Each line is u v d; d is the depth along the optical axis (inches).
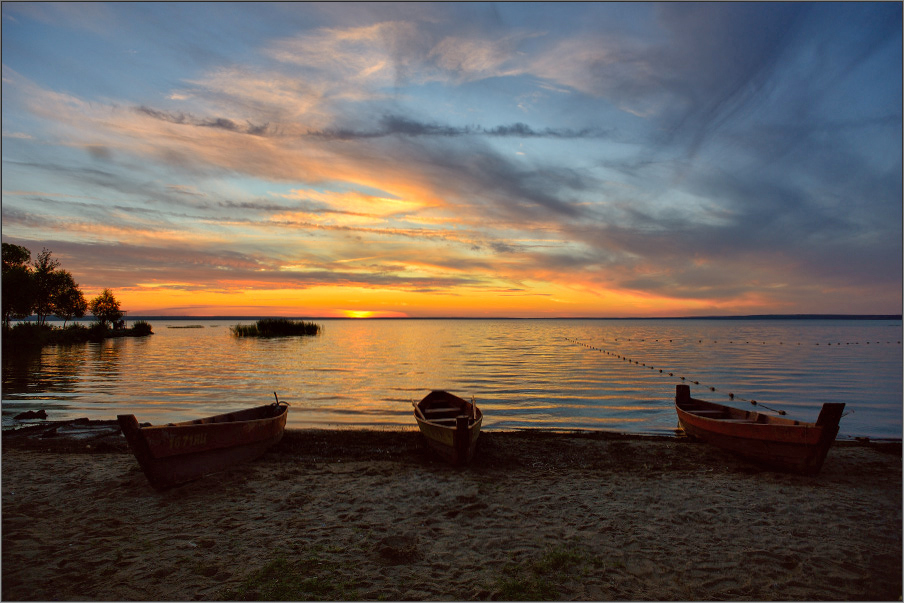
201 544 259.4
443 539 269.7
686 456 463.8
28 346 1908.2
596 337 3314.5
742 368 1347.2
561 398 847.1
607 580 224.7
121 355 1648.6
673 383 1039.6
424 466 422.9
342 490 354.3
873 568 239.1
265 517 300.4
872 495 350.3
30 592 207.8
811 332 4124.0
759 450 433.1
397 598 206.1
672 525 292.8
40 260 2234.3
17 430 549.3
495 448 490.3
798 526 292.4
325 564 237.0
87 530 276.8
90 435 526.3
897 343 2546.8
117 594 207.6
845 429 617.6
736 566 240.4
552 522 296.2
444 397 616.7
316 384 994.7
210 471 382.9
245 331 2827.3
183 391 882.1
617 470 418.0
